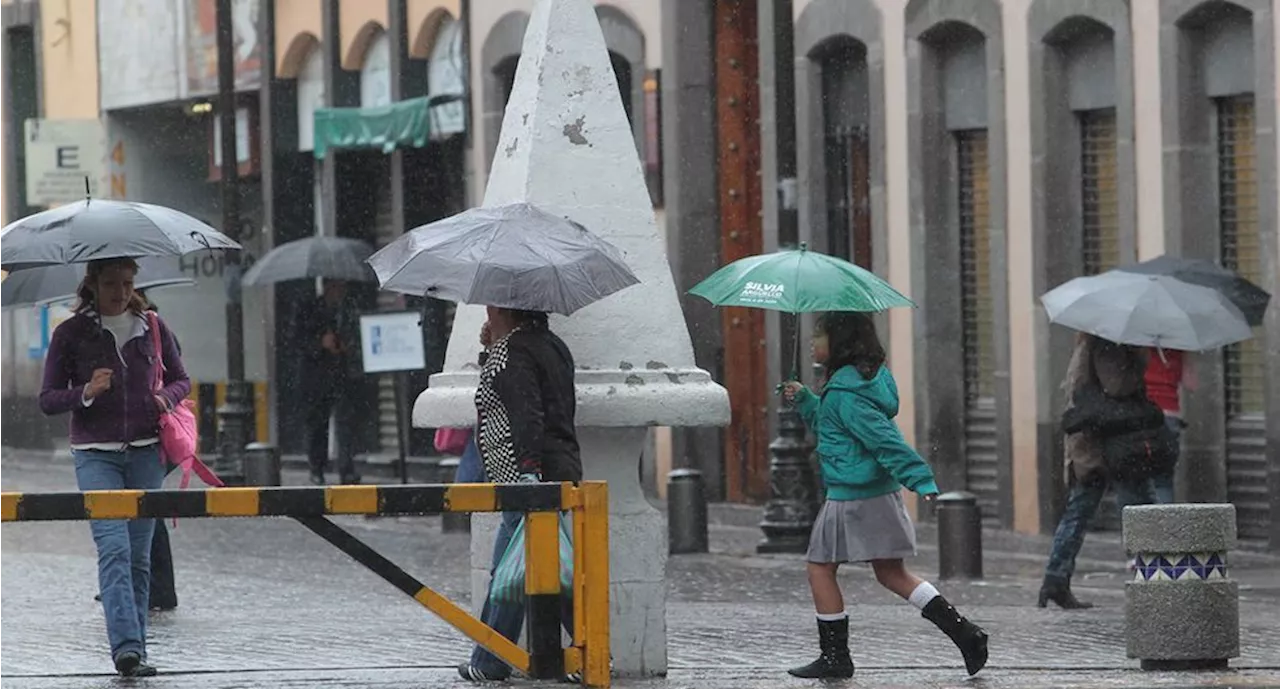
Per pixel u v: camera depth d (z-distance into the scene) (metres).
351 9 80.56
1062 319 40.12
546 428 26.67
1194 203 52.62
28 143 91.69
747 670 30.22
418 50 77.94
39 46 97.50
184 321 89.50
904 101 60.03
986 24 57.53
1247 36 51.41
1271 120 50.19
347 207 82.25
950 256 59.72
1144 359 40.28
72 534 56.66
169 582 39.72
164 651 33.16
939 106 59.59
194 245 29.66
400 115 77.19
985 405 59.25
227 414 71.88
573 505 25.75
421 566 48.88
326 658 32.03
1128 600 30.25
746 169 66.56
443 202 78.50
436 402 28.31
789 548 51.78
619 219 28.08
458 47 75.50
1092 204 56.19
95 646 33.84
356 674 29.39
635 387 27.75
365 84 80.94
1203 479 52.16
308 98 83.75
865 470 29.02
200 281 89.50
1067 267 56.31
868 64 61.12
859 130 62.56
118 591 29.61
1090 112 56.12
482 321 28.36
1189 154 52.59
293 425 85.19
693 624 37.00
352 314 76.38
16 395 97.06
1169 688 27.72
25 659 32.28
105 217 29.44
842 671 29.19
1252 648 32.81
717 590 44.19
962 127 59.22
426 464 77.31
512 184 28.16
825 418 29.27
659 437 67.75
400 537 56.28
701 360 66.25
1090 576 46.47
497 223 26.58
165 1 89.12
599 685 25.92
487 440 26.55
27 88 99.50
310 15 82.44
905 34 59.81
